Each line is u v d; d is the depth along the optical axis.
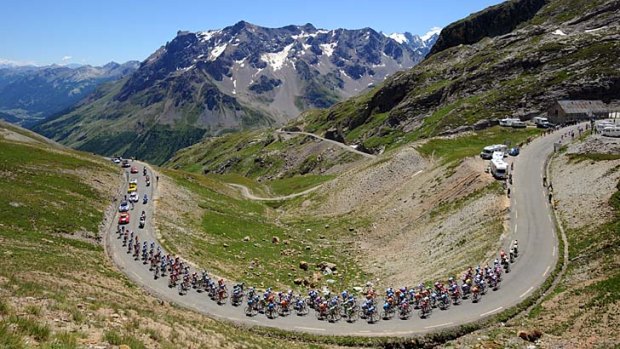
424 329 42.16
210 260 65.12
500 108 168.62
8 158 90.88
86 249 60.88
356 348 40.41
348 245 85.50
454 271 55.69
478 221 69.62
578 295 42.00
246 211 115.56
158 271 57.31
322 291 57.81
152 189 101.69
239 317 45.81
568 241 56.00
